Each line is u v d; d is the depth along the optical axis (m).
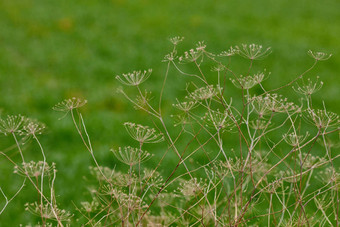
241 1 28.64
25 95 9.92
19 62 13.22
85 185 6.05
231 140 8.82
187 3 26.20
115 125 8.70
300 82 14.37
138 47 16.98
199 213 4.58
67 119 8.84
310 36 22.34
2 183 5.96
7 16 18.16
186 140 8.64
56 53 14.52
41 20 18.50
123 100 10.90
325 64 17.25
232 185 5.96
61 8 20.89
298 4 30.11
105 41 16.95
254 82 3.61
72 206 5.53
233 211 4.44
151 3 25.08
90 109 9.96
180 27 20.53
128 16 21.72
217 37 19.33
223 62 15.68
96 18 20.30
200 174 6.68
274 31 22.08
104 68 13.55
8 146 7.22
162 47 17.19
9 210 5.32
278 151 8.40
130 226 3.90
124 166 6.93
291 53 17.86
